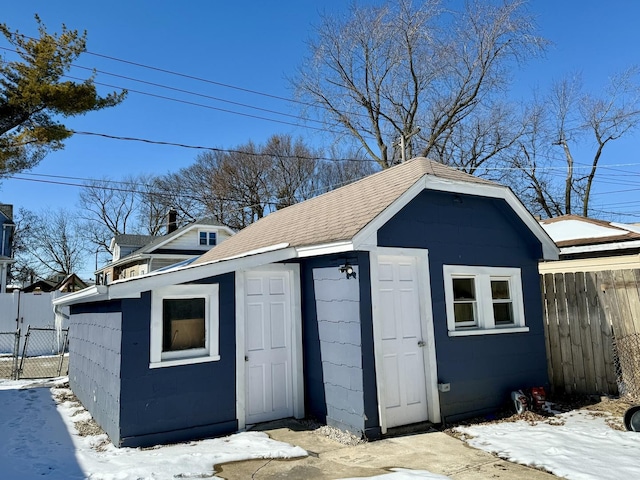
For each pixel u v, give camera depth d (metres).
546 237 7.50
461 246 6.88
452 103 24.20
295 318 6.85
